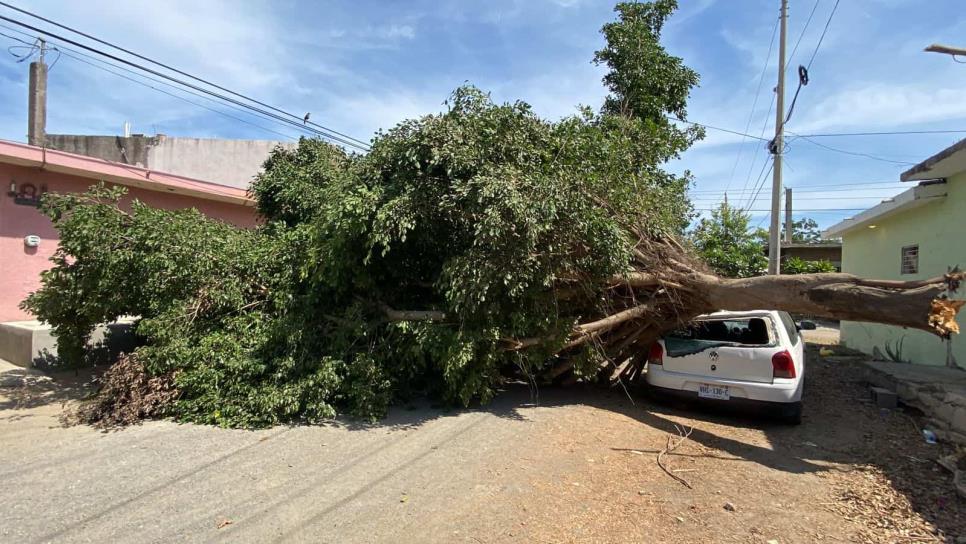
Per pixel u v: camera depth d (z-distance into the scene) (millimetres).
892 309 4652
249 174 19109
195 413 5406
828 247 24422
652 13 11805
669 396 6312
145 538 3113
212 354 5516
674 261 6777
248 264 6375
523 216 5188
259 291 6477
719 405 6082
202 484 3881
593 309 6875
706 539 3318
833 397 7547
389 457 4508
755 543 3287
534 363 6246
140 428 5172
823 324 23000
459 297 5391
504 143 5793
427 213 5770
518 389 7301
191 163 18922
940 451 5129
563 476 4242
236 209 14000
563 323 6203
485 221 5207
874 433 5758
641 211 6648
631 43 11258
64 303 6242
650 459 4742
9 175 9680
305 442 4844
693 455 4902
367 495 3756
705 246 12211
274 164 9242
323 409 5371
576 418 5918
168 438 4887
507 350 6078
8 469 4105
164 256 5848
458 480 4070
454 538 3211
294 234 6469
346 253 5836
